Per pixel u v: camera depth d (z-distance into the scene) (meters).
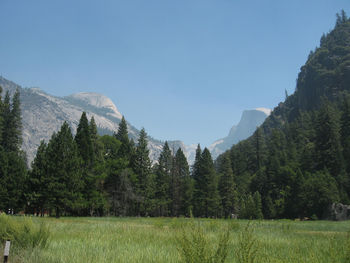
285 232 20.31
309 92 199.62
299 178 78.38
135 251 9.69
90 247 10.56
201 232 6.29
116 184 64.75
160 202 77.12
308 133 114.94
